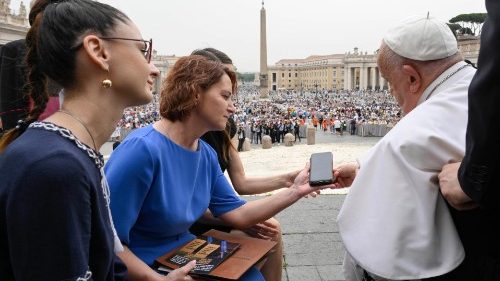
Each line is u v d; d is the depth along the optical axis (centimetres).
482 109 126
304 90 17788
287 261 442
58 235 129
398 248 168
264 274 311
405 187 171
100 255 153
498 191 135
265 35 6981
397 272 167
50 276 130
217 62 263
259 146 3403
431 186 168
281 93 16762
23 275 129
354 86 15275
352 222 184
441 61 198
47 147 135
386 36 212
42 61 157
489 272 170
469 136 134
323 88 17912
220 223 322
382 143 184
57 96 191
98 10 158
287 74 19912
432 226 167
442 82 196
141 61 164
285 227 553
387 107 7106
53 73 157
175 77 256
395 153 174
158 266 247
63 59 153
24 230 127
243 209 296
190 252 251
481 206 142
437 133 171
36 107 172
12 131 165
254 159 1953
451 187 156
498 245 168
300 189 285
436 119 177
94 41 154
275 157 2019
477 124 129
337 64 17275
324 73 17825
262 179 359
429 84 200
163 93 261
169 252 254
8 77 280
